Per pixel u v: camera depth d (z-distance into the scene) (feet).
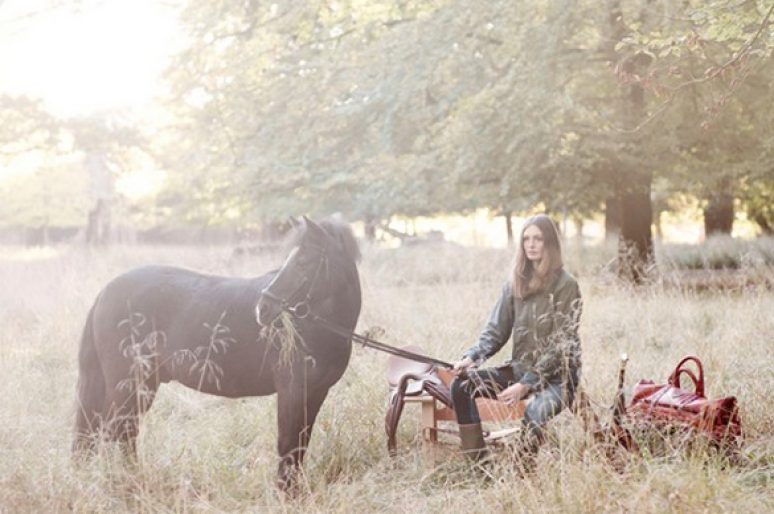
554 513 14.51
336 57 56.90
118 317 17.53
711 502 14.29
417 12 54.24
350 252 17.01
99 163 93.45
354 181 58.13
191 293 17.53
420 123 53.47
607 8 41.34
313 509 15.43
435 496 16.31
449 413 18.81
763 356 25.30
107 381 17.65
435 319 31.91
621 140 44.55
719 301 36.58
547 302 17.34
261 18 62.03
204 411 23.02
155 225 111.45
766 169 46.73
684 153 47.44
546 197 47.78
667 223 114.42
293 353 16.46
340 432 19.57
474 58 47.44
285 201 62.34
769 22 22.89
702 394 18.54
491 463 17.34
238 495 16.89
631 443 17.22
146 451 17.92
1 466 16.15
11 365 25.84
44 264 48.11
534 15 42.93
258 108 61.00
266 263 45.14
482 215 107.76
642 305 34.88
